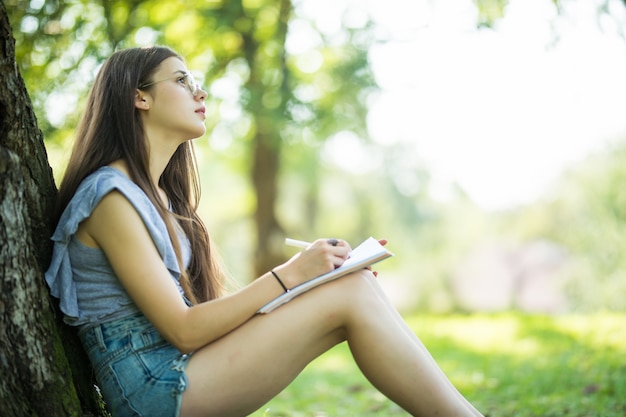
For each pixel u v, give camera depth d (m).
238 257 25.44
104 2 9.18
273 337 2.52
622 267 14.79
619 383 5.23
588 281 15.23
